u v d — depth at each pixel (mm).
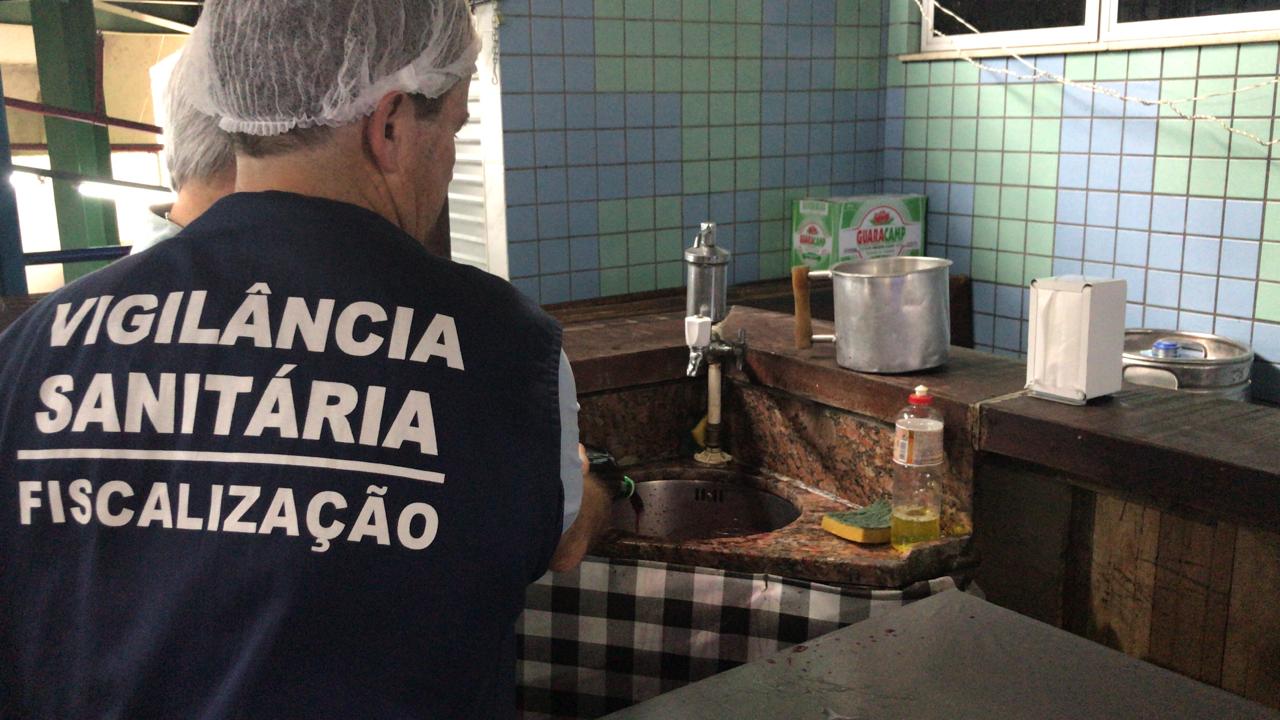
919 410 1729
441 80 893
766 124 3500
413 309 798
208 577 720
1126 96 2971
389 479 743
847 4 3584
